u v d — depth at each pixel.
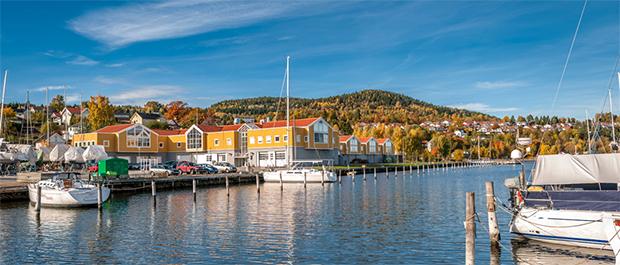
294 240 22.75
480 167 142.00
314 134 85.94
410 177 79.31
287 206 35.62
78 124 126.56
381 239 22.69
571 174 20.36
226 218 29.77
